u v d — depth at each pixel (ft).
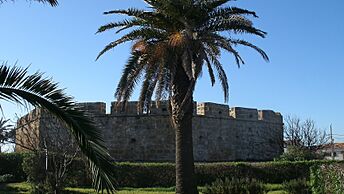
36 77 23.67
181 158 63.26
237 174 101.30
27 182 87.40
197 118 115.65
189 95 60.75
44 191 75.20
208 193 69.05
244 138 125.08
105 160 23.72
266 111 132.05
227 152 120.26
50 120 81.00
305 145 154.20
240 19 63.21
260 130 129.29
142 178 97.86
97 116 113.70
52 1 27.12
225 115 121.70
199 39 61.00
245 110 126.72
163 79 63.36
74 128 23.66
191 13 61.62
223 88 66.44
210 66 68.44
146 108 65.46
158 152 111.55
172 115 65.05
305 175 103.09
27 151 101.81
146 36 63.00
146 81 64.03
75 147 78.43
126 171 97.76
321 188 54.49
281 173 104.53
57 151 79.61
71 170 88.63
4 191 80.69
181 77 63.62
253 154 126.11
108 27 64.59
